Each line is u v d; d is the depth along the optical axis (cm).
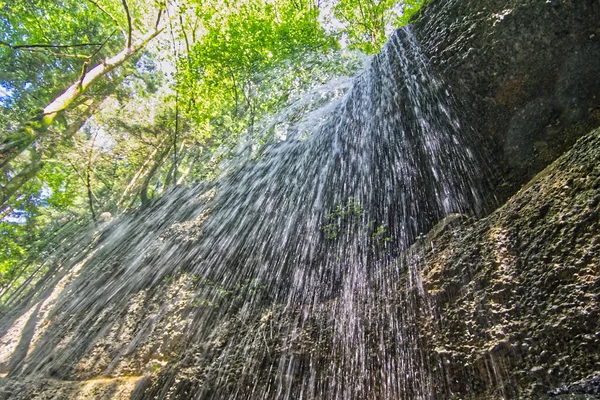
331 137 611
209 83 922
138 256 850
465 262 229
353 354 260
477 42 336
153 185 1888
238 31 855
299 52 919
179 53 934
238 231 646
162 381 352
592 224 165
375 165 473
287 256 507
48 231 1661
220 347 364
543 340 157
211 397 306
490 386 168
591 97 270
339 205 497
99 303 773
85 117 1273
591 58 271
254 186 743
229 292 504
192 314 502
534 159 295
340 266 421
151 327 539
